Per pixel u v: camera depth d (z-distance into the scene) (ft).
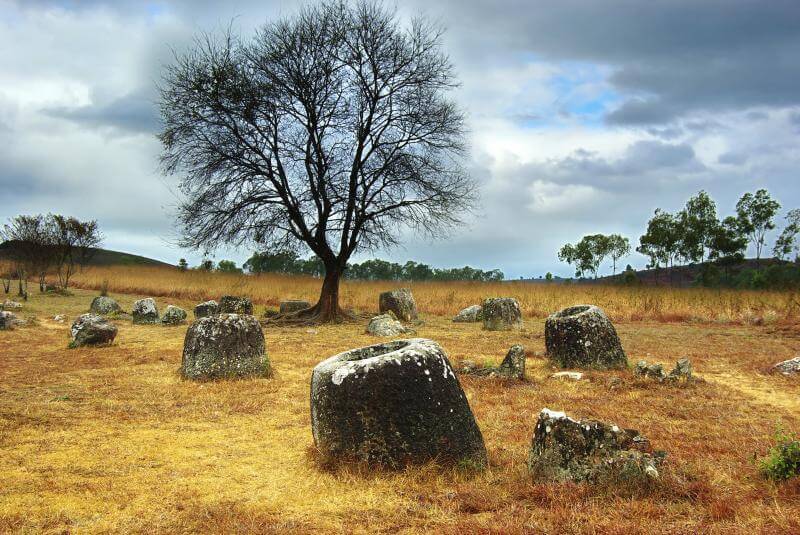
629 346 51.39
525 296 93.20
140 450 21.13
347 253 77.87
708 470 18.39
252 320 36.78
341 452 18.51
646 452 17.65
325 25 76.48
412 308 77.82
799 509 14.98
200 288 115.96
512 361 34.88
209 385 33.14
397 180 76.38
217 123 74.90
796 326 63.62
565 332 38.75
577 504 15.33
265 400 29.37
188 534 14.30
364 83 75.87
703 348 49.85
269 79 76.18
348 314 80.69
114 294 115.14
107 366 40.22
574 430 17.29
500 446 21.57
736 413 26.66
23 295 104.22
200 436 23.07
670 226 195.31
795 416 26.17
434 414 18.37
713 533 13.55
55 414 25.85
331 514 15.51
